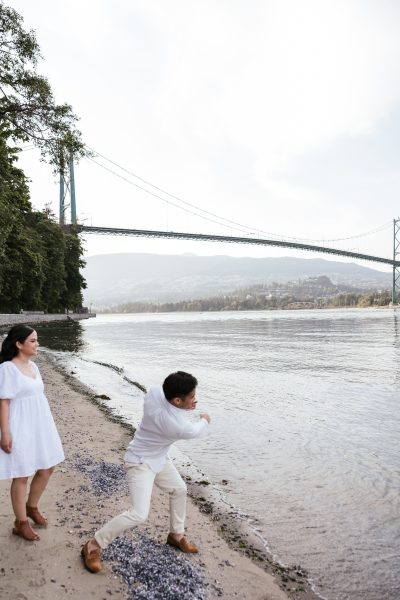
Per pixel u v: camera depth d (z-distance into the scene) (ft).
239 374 43.88
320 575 10.93
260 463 18.70
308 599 9.98
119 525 10.07
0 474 10.75
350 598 10.07
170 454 20.01
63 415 26.48
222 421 25.55
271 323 189.88
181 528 11.41
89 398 32.30
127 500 14.19
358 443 21.16
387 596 10.16
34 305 158.51
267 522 13.60
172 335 115.55
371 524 13.39
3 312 142.51
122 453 19.71
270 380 40.11
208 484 16.56
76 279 207.92
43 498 13.98
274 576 10.78
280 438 22.17
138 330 144.66
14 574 9.87
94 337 108.37
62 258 174.19
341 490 15.84
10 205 69.92
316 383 38.24
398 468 17.83
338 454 19.63
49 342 85.61
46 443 11.45
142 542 11.60
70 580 9.75
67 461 17.88
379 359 55.83
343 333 113.50
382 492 15.58
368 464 18.33
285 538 12.66
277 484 16.48
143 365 51.67
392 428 23.66
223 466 18.42
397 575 10.95
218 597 9.65
